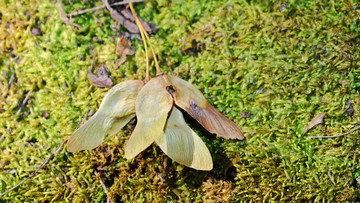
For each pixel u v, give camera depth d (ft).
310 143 0.59
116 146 0.59
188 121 0.60
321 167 0.58
